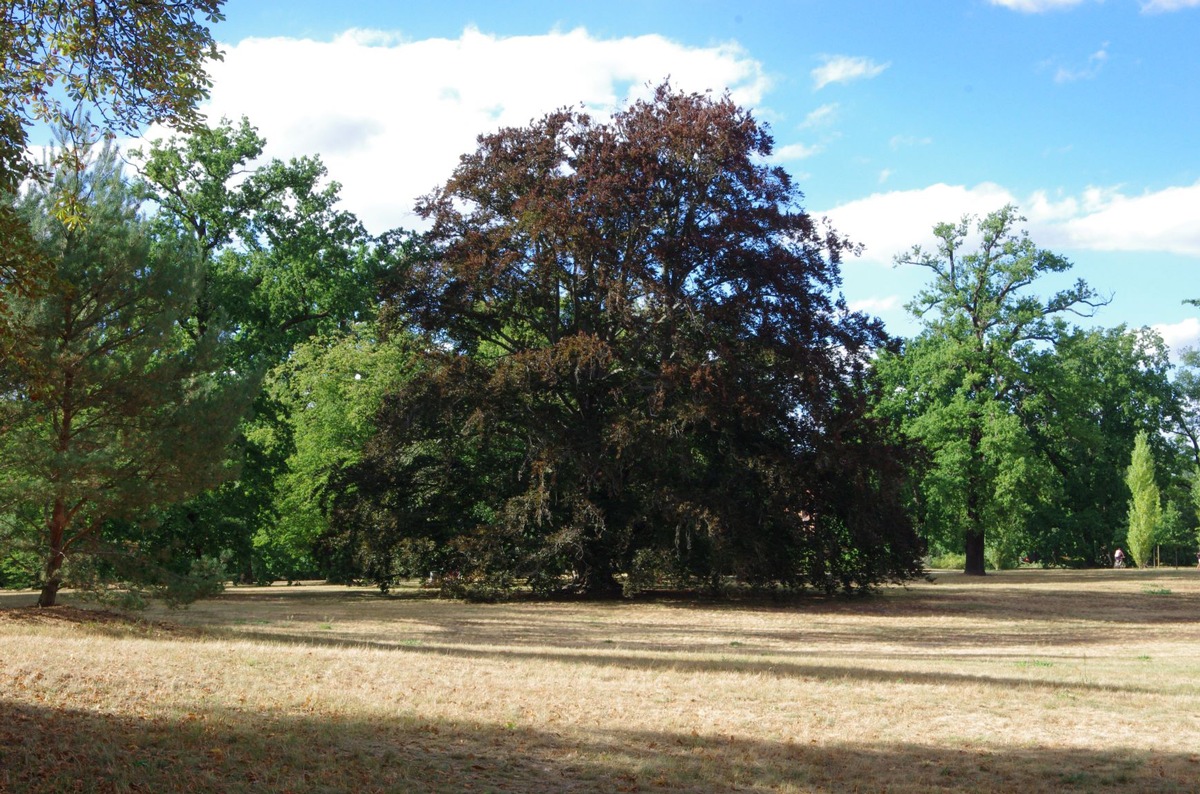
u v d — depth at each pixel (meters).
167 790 7.99
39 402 19.59
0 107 11.09
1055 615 31.78
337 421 45.16
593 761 9.65
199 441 20.69
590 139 36.31
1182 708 12.97
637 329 33.84
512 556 35.41
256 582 49.59
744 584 36.44
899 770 9.76
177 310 21.27
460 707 11.66
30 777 7.97
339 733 10.13
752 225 34.50
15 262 11.12
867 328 36.38
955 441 53.47
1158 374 78.75
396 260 46.19
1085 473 73.81
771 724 11.52
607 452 34.03
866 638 25.30
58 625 19.02
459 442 37.56
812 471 33.56
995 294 55.88
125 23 11.41
